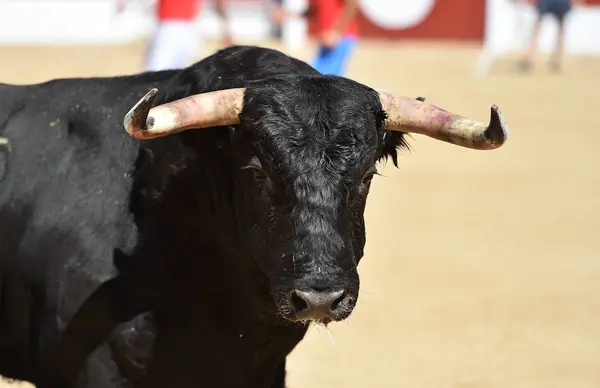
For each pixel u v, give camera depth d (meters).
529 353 15.86
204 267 9.30
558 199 27.17
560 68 55.12
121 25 61.62
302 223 8.07
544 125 38.59
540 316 17.59
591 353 15.94
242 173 8.72
